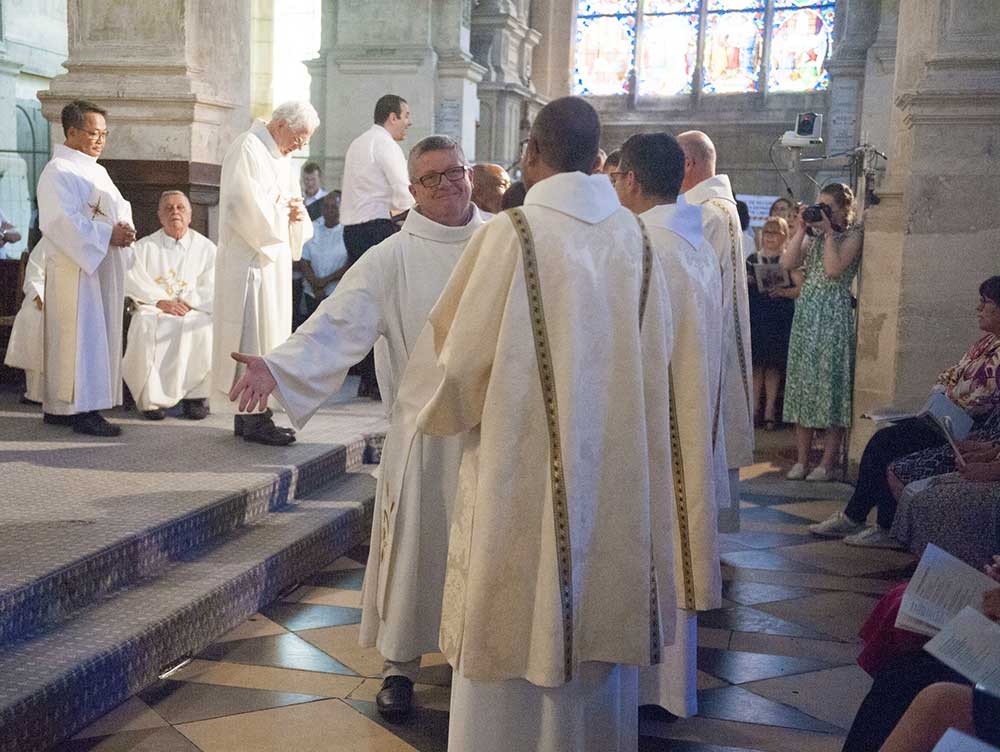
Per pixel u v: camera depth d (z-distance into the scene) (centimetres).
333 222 887
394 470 326
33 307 630
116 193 579
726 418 457
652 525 260
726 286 448
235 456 534
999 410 477
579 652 246
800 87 1789
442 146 340
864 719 274
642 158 319
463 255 251
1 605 324
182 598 375
